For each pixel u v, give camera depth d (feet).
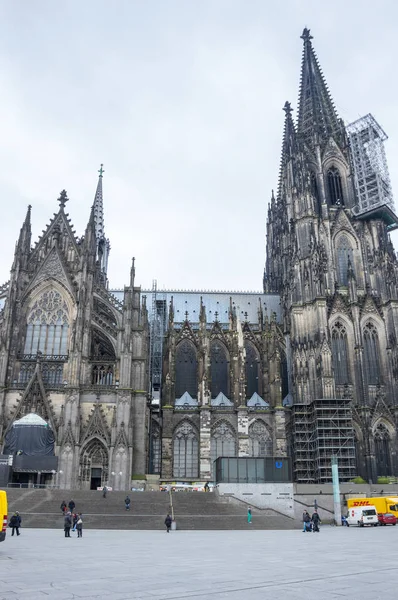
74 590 56.80
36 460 265.13
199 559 89.66
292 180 398.42
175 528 197.98
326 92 433.89
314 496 247.91
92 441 279.28
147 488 280.10
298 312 344.49
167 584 60.90
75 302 310.86
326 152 400.47
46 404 281.13
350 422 309.63
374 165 404.98
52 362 299.79
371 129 416.67
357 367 328.70
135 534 169.17
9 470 260.83
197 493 236.84
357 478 290.56
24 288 313.94
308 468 312.29
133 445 283.18
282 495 238.27
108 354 319.68
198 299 416.26
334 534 165.78
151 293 414.82
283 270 404.57
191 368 367.04
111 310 311.68
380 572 70.18
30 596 52.85
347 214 377.09
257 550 107.55
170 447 320.70
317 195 387.55
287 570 73.36
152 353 385.70
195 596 52.47
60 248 324.19
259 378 367.45
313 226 359.66
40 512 208.64
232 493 237.04
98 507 216.74
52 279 317.42
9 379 289.94
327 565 79.15
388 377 331.16
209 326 392.27
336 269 362.53
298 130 427.33
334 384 316.40
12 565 80.74
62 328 310.86
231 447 326.85
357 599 49.78
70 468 267.80
